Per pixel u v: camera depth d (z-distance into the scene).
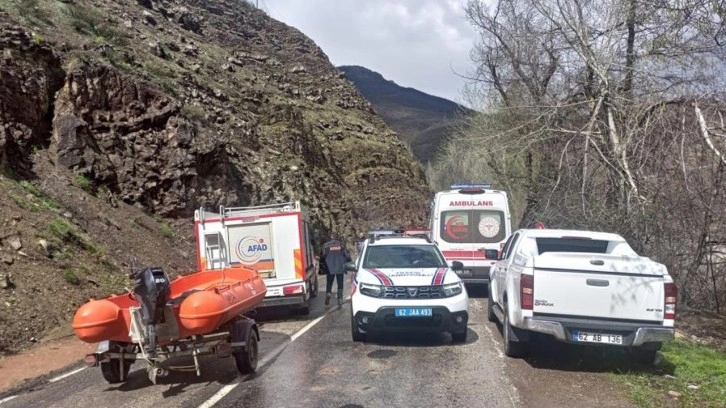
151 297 6.64
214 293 7.09
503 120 20.30
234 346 7.35
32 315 10.27
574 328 7.24
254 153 30.28
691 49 11.19
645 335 7.15
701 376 7.28
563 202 13.91
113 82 20.34
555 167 15.09
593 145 13.07
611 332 7.19
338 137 55.94
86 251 13.85
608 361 7.96
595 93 14.59
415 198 54.38
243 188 24.70
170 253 17.91
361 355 8.50
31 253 11.97
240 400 6.40
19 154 16.17
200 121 23.59
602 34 14.09
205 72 39.78
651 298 7.21
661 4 8.30
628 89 13.58
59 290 11.44
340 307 14.11
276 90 53.59
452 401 6.19
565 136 14.84
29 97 17.27
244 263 12.80
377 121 68.56
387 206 50.69
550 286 7.38
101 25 27.39
